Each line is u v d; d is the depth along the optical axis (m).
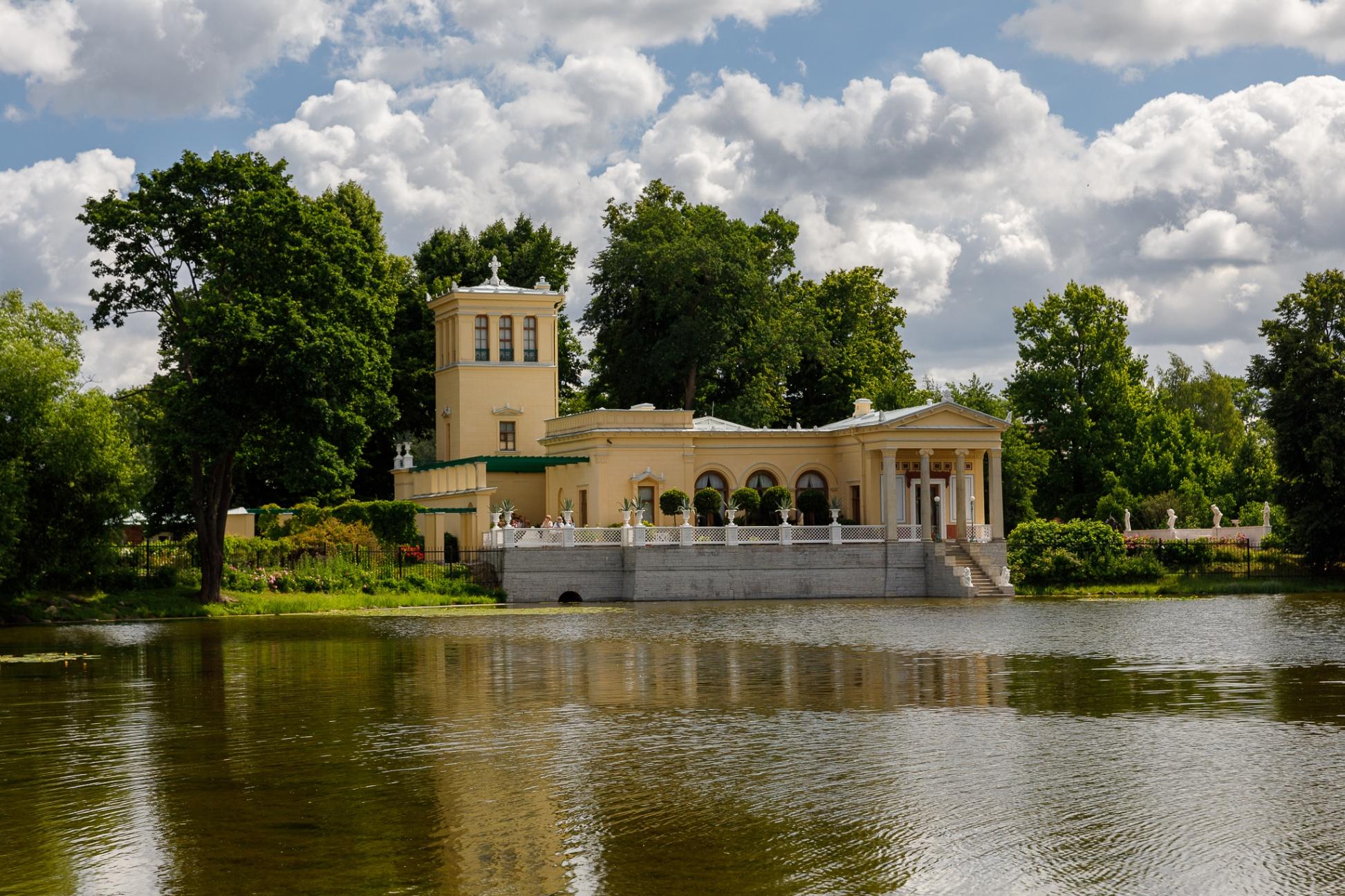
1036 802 17.75
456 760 20.58
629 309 86.88
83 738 22.66
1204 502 88.81
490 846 15.81
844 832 16.33
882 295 101.88
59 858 15.38
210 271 52.75
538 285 80.19
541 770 19.78
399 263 86.75
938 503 72.50
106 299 52.75
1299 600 60.31
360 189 85.62
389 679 30.22
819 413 95.38
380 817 17.11
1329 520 69.44
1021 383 89.00
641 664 33.00
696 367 84.44
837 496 73.25
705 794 18.25
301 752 21.27
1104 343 88.00
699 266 82.25
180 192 52.59
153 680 30.33
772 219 95.06
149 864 15.12
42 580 51.66
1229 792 18.31
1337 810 17.28
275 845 15.88
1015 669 31.67
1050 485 89.31
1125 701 26.34
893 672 31.11
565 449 73.62
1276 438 72.62
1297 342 71.06
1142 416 89.50
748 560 63.22
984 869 14.88
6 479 46.78
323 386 50.22
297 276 51.72
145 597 52.31
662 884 14.39
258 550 58.78
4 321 51.66
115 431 52.06
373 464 86.12
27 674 31.81
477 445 78.12
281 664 33.56
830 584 64.38
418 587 59.53
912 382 100.50
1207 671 31.38
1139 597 64.00
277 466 67.75
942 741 21.95
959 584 64.62
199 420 49.69
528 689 28.41
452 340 79.31
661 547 62.06
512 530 61.62
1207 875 14.63
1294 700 26.42
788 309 90.62
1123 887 14.26
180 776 19.52
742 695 27.33
